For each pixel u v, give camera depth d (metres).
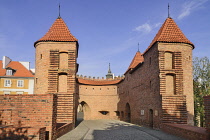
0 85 47.16
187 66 24.25
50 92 25.45
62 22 28.97
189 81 24.06
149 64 27.42
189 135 15.85
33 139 11.71
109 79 54.97
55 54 26.23
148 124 27.23
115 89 51.41
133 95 36.62
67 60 26.66
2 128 11.72
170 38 24.56
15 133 11.72
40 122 13.81
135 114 34.94
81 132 21.41
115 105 50.72
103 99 51.91
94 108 51.34
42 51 26.47
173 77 24.20
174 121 22.42
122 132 22.38
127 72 42.06
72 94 25.31
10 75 47.97
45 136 13.35
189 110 23.48
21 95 13.93
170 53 24.52
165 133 20.72
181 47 24.31
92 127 29.03
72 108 25.08
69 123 22.83
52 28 28.47
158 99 23.70
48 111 13.93
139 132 22.06
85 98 50.69
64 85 26.27
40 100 14.00
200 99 34.78
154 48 25.38
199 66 36.62
